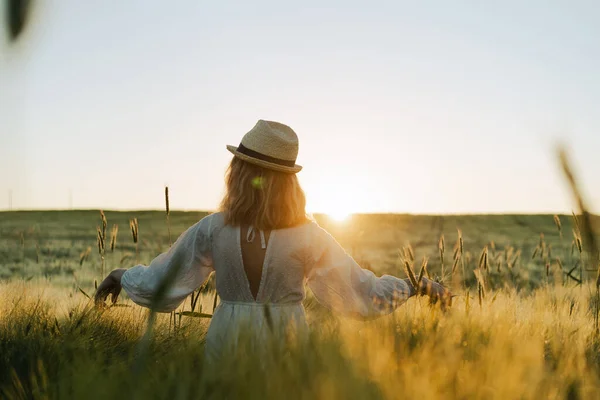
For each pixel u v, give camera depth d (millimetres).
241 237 3346
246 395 1830
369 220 48406
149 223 47875
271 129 3369
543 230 44250
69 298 5848
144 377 2020
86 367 2139
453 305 4156
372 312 3457
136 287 3504
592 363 2725
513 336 2883
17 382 2340
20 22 1006
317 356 2104
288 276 3363
